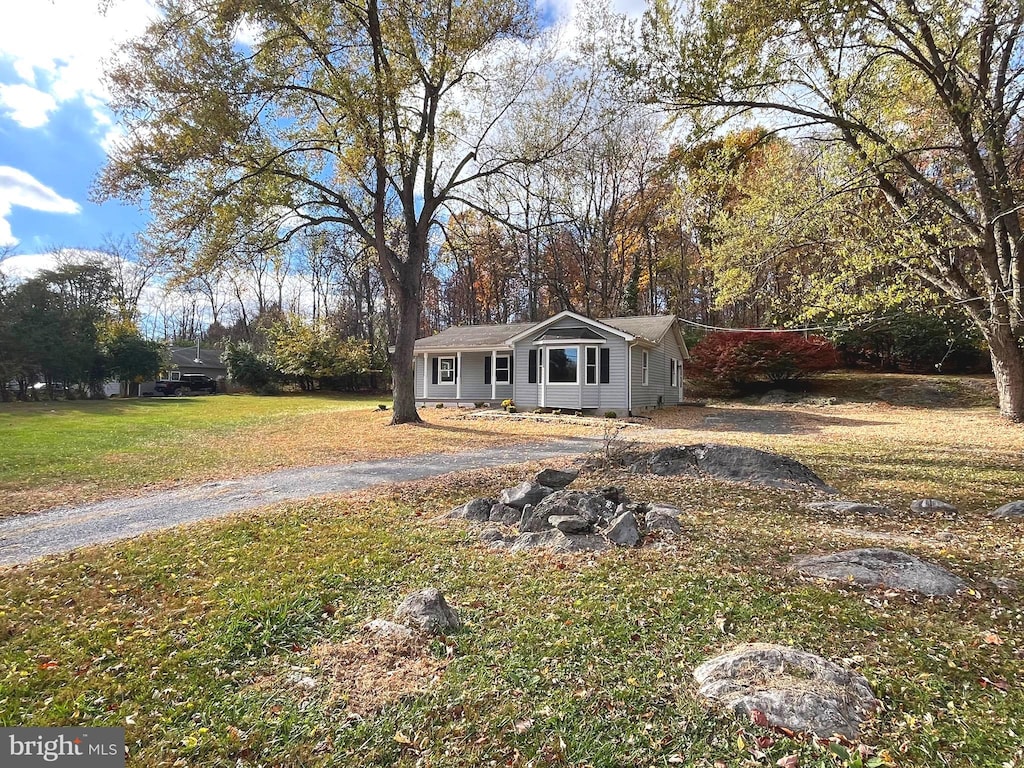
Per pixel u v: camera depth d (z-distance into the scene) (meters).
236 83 12.80
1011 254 11.50
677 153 9.82
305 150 15.09
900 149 10.02
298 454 12.20
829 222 11.19
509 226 17.64
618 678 2.92
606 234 34.31
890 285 11.83
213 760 2.37
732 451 9.09
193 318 57.91
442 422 18.17
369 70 14.69
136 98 12.38
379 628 3.53
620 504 6.46
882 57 9.56
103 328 33.59
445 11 14.73
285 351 36.31
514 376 22.08
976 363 25.92
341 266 40.84
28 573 4.80
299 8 13.10
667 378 24.73
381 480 9.05
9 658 3.26
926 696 2.71
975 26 8.27
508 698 2.76
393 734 2.50
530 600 4.01
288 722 2.60
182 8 12.37
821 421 17.95
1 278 32.28
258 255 16.25
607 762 2.28
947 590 4.00
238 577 4.54
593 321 20.03
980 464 9.52
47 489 8.81
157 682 2.99
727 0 7.87
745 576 4.41
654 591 4.11
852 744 2.35
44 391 35.06
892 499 7.18
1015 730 2.44
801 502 7.04
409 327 17.22
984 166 9.88
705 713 2.58
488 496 7.65
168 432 16.31
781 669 2.83
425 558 5.01
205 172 13.89
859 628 3.46
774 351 24.69
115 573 4.70
